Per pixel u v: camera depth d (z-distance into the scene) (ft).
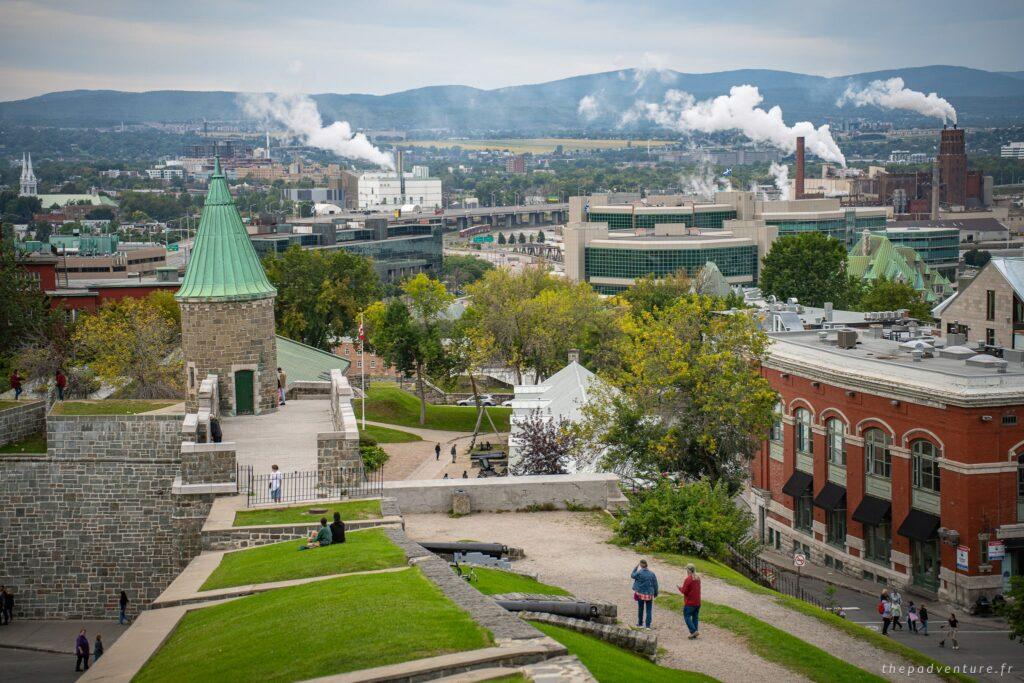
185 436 201.87
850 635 158.20
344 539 162.61
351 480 194.80
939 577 252.21
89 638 212.23
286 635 114.11
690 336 271.08
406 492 201.36
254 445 224.74
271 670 104.22
